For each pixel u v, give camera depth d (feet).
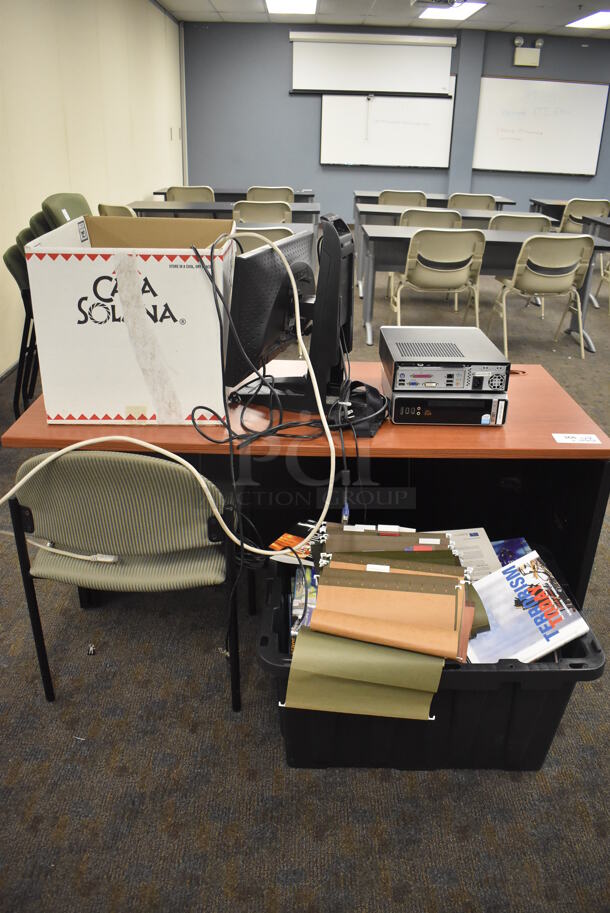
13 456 9.37
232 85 27.53
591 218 18.28
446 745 4.59
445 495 6.94
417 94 27.63
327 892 3.93
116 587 4.53
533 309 18.13
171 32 25.53
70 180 15.87
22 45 12.98
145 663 5.66
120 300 4.48
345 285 4.96
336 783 4.62
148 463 4.01
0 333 12.25
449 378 4.96
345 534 4.90
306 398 5.16
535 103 28.40
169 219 5.47
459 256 13.61
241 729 5.03
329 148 28.43
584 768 4.78
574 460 5.32
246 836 4.24
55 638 5.93
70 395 4.79
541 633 4.42
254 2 23.08
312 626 4.13
